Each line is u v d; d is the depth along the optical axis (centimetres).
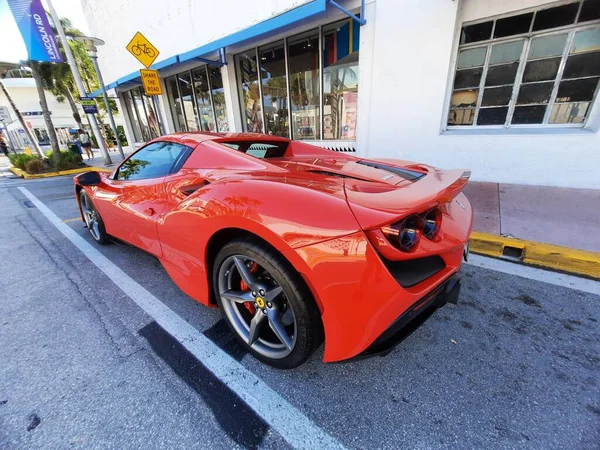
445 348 165
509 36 402
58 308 209
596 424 121
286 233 120
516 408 129
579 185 394
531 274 242
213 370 152
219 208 144
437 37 425
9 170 1183
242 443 116
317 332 132
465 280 235
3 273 265
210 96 862
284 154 254
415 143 490
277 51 651
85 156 1512
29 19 861
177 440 118
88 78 1973
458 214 159
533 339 171
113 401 135
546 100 407
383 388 141
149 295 223
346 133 597
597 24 356
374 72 492
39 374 151
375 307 114
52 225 404
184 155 201
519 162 421
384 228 110
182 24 766
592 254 242
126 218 226
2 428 123
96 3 1079
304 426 123
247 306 166
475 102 450
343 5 491
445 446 114
